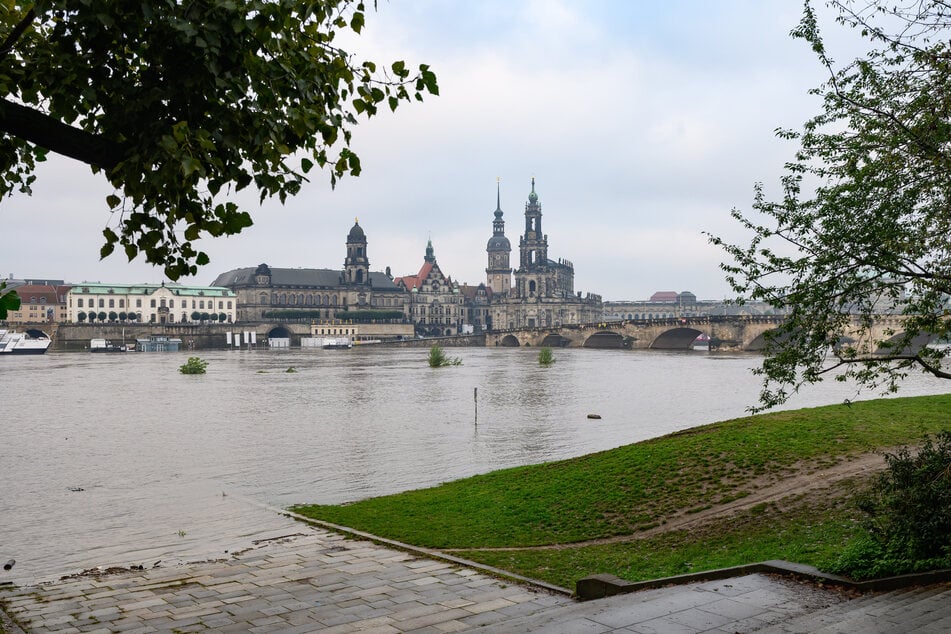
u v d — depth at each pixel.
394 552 24.47
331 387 102.56
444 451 51.06
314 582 20.59
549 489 31.84
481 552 23.98
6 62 10.77
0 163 12.45
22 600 19.48
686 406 75.38
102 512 34.41
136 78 10.83
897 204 17.48
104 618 17.66
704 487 29.03
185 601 19.00
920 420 35.16
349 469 45.09
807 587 15.02
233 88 10.22
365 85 11.98
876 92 17.89
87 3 9.47
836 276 18.52
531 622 13.38
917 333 18.25
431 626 16.27
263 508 34.41
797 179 18.84
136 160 9.71
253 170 11.30
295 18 11.61
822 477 28.00
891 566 15.37
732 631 11.86
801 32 18.20
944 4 16.03
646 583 17.05
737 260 19.42
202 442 55.97
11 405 81.88
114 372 137.75
